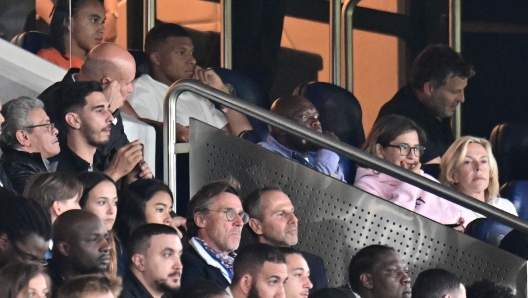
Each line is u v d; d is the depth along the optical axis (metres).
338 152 19.33
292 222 18.27
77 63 22.39
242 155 18.84
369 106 28.67
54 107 17.73
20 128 16.80
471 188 23.77
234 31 27.03
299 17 27.75
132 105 22.22
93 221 14.79
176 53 23.36
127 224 16.88
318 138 19.19
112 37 25.22
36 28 21.92
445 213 22.72
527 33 29.20
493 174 24.06
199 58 26.86
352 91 28.55
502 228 22.81
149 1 25.69
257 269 16.19
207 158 18.75
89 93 17.72
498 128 27.86
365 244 19.41
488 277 20.06
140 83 22.62
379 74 28.69
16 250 14.23
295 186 19.08
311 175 19.12
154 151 20.09
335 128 25.81
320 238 19.22
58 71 19.98
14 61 19.69
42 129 16.91
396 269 18.38
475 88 28.53
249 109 18.78
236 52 27.06
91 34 22.39
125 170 17.73
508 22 29.33
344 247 19.31
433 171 26.06
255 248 16.31
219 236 17.22
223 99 18.66
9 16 21.64
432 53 26.81
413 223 19.64
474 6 29.38
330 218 19.23
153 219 16.86
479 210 20.12
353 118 25.98
